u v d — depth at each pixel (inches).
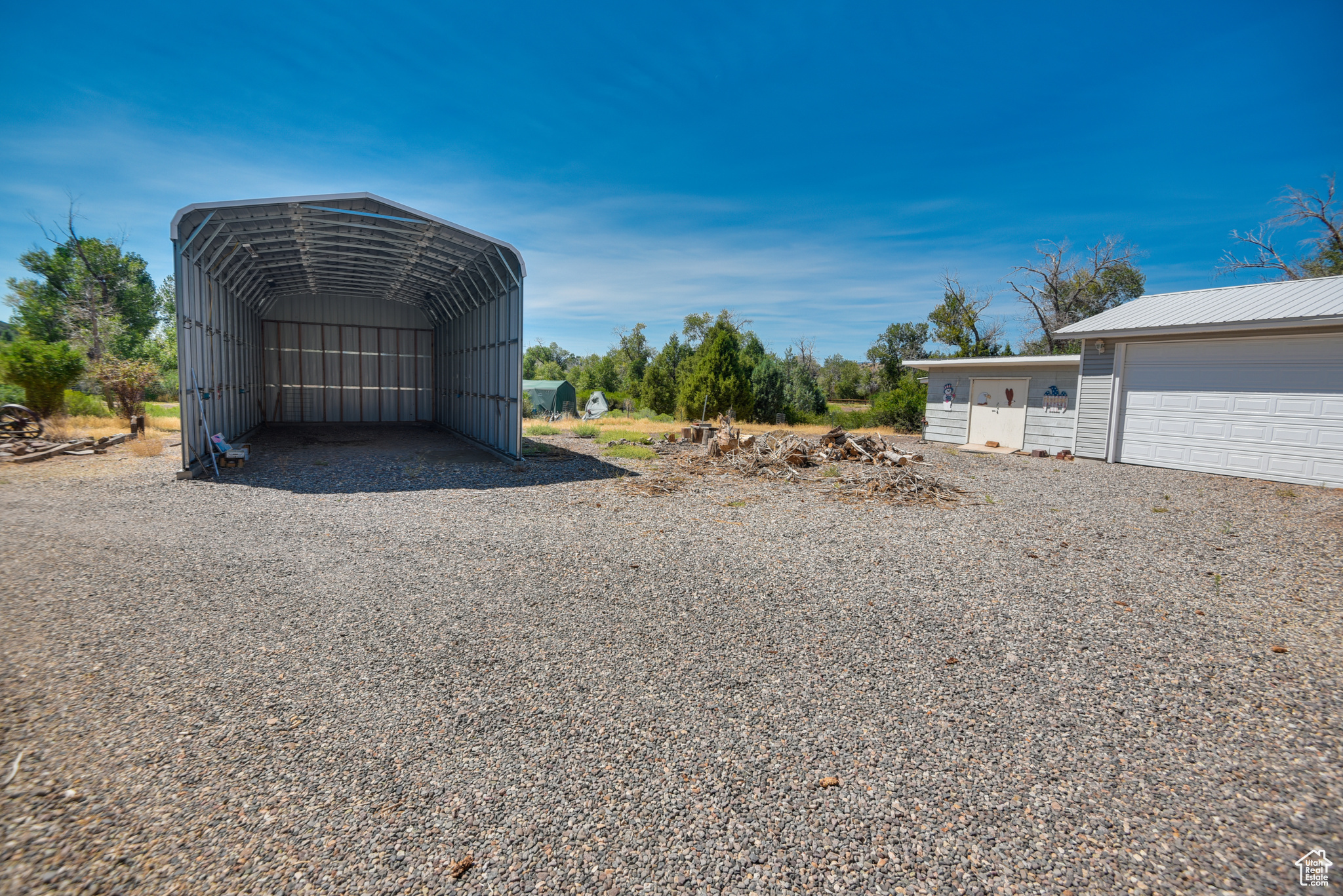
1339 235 881.5
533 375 2154.3
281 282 682.8
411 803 94.9
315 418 799.1
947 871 83.7
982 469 488.7
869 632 164.4
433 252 523.5
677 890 79.7
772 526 283.6
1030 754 110.9
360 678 133.3
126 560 207.8
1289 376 423.2
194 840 85.8
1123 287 1238.9
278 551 224.7
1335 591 202.4
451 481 384.5
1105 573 219.5
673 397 1337.4
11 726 110.8
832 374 2167.8
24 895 75.1
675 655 148.2
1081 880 82.2
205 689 126.7
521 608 176.1
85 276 1318.9
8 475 352.2
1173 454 486.3
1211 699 132.0
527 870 82.4
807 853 86.5
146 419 585.3
